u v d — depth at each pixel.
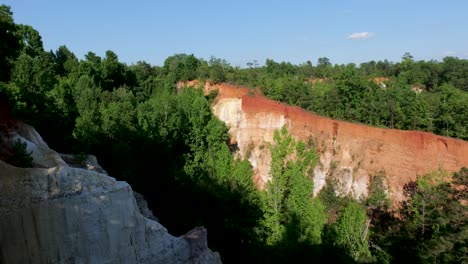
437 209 36.34
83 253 21.31
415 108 49.50
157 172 44.72
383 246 39.00
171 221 41.72
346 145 50.25
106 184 23.02
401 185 44.50
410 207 40.78
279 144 54.16
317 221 42.28
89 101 53.38
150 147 45.50
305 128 54.00
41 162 22.98
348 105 56.47
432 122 48.34
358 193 47.38
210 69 74.94
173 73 78.44
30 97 41.25
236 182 47.03
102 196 22.44
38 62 55.22
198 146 54.38
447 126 46.91
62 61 85.56
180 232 40.59
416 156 44.16
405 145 45.25
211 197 43.91
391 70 81.69
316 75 86.12
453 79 66.50
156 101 61.25
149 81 80.88
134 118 51.44
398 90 54.53
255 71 81.00
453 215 33.78
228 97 65.94
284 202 46.78
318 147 52.19
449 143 42.47
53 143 40.47
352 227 38.53
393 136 46.47
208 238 41.56
